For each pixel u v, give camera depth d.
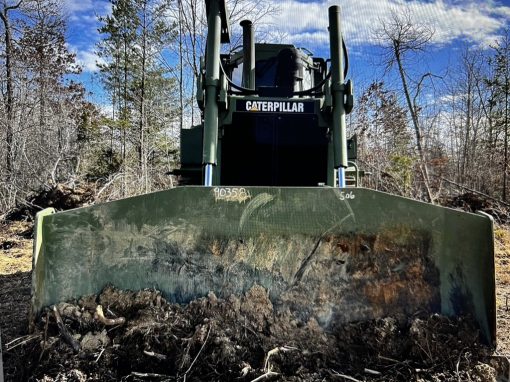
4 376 2.41
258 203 2.68
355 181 5.00
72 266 2.62
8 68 15.59
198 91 3.77
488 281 2.60
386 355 2.48
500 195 16.05
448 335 2.54
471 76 18.73
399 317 2.60
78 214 2.65
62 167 14.41
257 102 3.88
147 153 15.14
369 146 13.51
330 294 2.62
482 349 2.52
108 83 22.91
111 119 17.48
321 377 2.39
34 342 2.51
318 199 2.68
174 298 2.62
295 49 4.50
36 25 19.17
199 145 4.59
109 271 2.63
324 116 3.89
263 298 2.61
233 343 2.50
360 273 2.65
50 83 18.12
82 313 2.57
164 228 2.66
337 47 3.77
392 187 11.88
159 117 19.39
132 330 2.51
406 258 2.66
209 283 2.63
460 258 2.65
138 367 2.43
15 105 14.44
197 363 2.42
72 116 17.61
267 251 2.66
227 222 2.67
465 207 11.12
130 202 2.66
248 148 4.03
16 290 4.63
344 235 2.67
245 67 4.57
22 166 12.54
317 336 2.54
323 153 4.02
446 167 17.02
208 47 3.78
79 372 2.38
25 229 8.73
